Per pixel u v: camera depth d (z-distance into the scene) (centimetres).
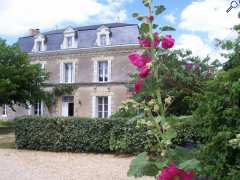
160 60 211
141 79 207
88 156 872
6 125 2219
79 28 2495
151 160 201
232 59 304
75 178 614
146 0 211
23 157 864
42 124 979
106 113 2252
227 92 266
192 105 366
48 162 786
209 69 945
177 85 783
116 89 2191
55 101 2395
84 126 925
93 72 2289
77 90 2328
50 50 2450
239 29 319
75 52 2348
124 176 626
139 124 217
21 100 1964
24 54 1908
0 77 1753
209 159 246
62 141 949
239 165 239
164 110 211
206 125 273
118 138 875
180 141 711
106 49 2238
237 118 248
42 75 2052
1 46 1836
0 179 613
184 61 941
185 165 181
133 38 2177
